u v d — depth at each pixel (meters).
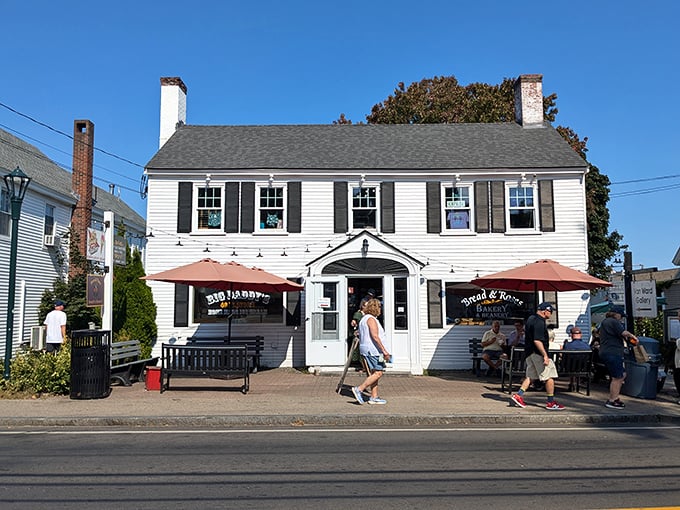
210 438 8.73
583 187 18.22
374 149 19.55
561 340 17.70
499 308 17.97
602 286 14.20
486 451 7.85
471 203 18.36
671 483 6.34
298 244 18.12
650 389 12.06
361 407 10.85
